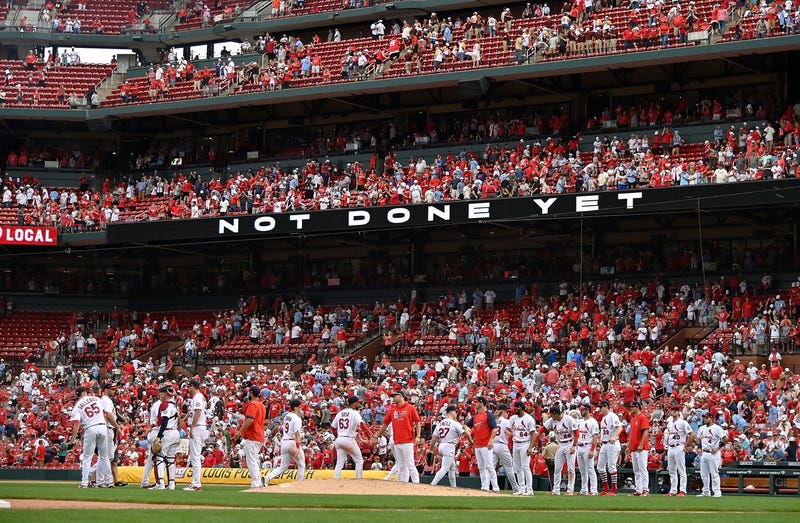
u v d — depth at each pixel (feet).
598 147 405.59
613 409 288.10
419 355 388.57
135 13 547.90
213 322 456.45
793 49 376.68
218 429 317.83
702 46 388.37
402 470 205.57
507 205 387.75
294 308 436.76
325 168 453.99
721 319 354.54
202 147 507.71
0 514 129.90
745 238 403.54
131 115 478.59
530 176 401.70
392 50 452.76
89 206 471.21
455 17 493.77
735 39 386.73
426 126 463.01
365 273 460.55
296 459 203.72
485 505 163.63
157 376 407.23
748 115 399.24
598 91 442.09
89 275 493.36
